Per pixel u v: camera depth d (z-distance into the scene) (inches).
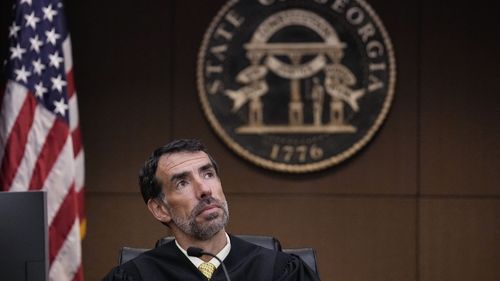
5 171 474.0
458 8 549.3
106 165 564.1
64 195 474.9
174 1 563.2
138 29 564.1
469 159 548.1
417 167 551.5
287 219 558.3
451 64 548.7
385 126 552.4
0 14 554.6
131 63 563.5
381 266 553.9
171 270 297.4
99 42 565.3
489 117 546.6
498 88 545.6
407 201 552.4
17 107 476.7
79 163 506.6
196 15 561.3
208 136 561.0
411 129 550.3
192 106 561.0
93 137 564.1
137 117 562.6
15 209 272.2
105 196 563.5
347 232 555.8
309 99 553.6
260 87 555.2
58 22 493.7
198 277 295.1
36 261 273.0
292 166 553.0
